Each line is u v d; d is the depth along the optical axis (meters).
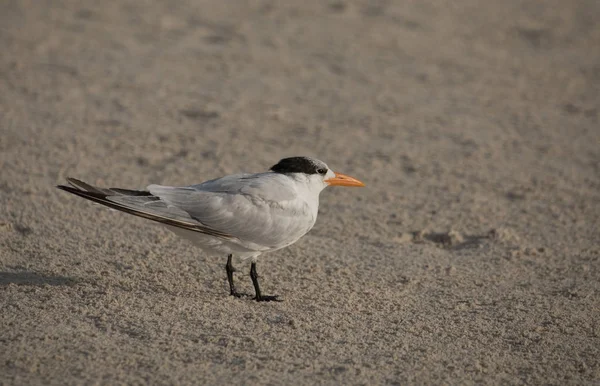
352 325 9.12
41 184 13.51
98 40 24.27
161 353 8.11
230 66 22.55
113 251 11.01
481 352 8.59
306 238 12.21
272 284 10.30
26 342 8.09
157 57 22.92
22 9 27.44
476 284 10.67
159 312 9.10
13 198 12.70
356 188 14.74
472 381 7.93
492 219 13.49
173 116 18.25
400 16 29.64
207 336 8.55
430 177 15.51
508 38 28.28
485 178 15.53
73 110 18.05
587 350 8.75
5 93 18.81
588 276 11.04
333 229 12.70
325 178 10.08
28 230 11.55
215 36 25.56
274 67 22.77
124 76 20.92
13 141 15.64
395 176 15.48
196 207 9.12
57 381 7.40
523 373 8.17
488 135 18.25
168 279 10.19
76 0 29.31
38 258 10.55
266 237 9.38
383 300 9.94
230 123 18.02
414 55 25.09
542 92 22.12
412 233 12.76
